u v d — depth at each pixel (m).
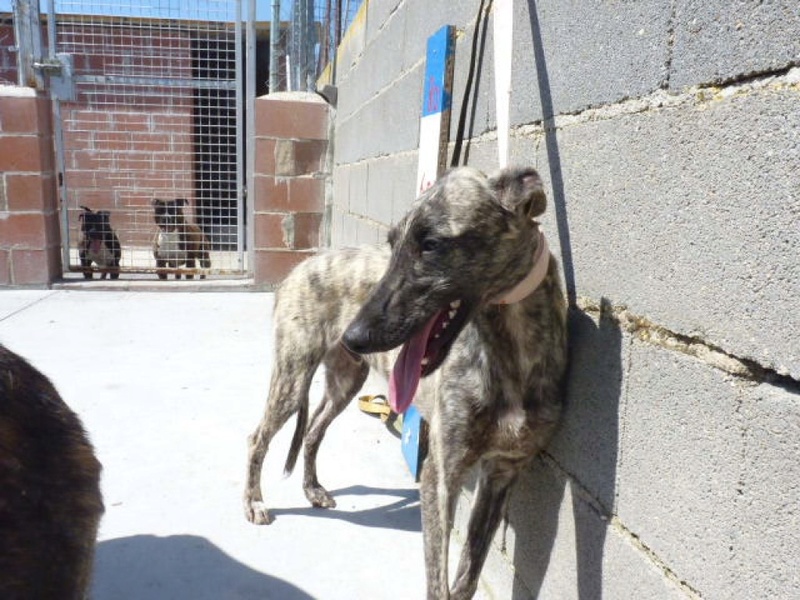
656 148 0.61
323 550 1.11
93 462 0.64
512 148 0.95
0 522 0.52
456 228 0.73
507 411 0.79
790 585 0.46
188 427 1.54
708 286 0.54
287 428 1.57
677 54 0.58
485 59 1.04
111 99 4.04
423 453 1.32
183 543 1.11
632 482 0.66
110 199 4.17
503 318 0.77
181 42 3.97
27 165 2.74
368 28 2.10
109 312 2.51
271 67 3.32
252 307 2.65
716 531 0.53
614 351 0.69
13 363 0.62
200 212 4.22
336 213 2.81
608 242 0.70
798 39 0.45
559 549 0.81
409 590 1.02
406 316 0.74
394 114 1.68
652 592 0.62
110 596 0.98
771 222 0.47
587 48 0.73
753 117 0.49
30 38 2.74
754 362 0.49
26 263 2.82
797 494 0.45
